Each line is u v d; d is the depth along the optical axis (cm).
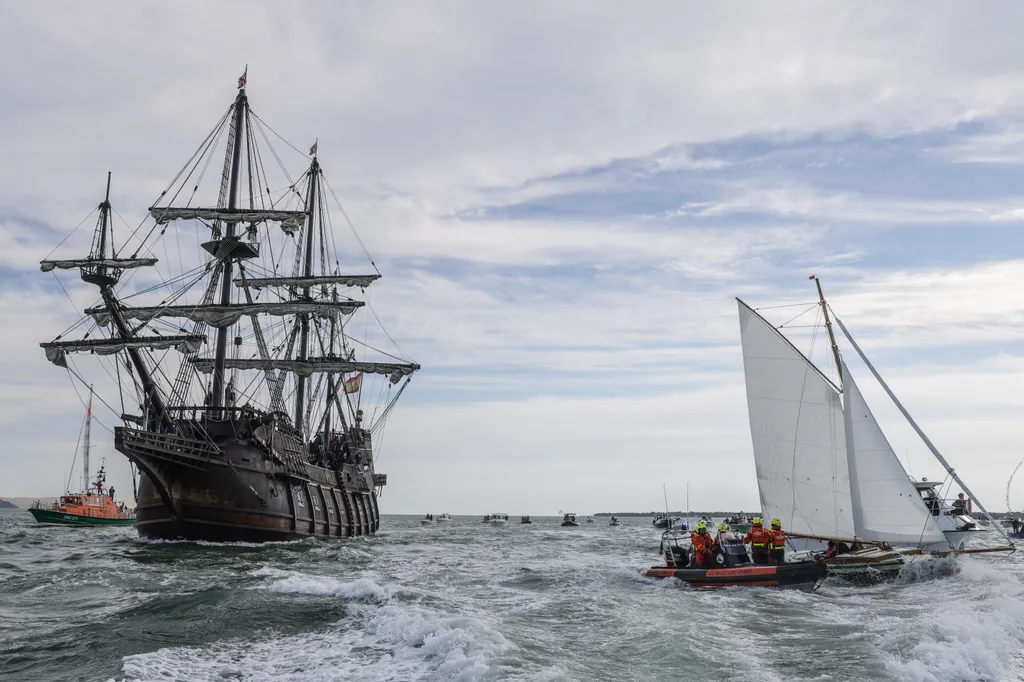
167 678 1741
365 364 8256
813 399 3934
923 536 3731
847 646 2170
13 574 3631
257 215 6688
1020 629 2352
